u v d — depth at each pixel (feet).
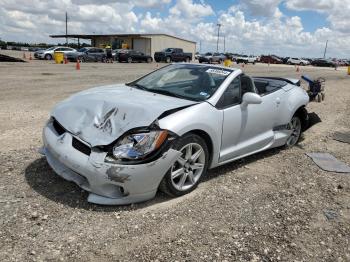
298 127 21.50
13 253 9.70
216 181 15.55
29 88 40.01
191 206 13.05
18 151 17.15
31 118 24.56
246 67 133.39
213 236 11.28
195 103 14.10
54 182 13.88
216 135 14.53
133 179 11.86
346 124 29.01
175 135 12.57
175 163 13.16
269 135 18.44
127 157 11.75
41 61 106.73
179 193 13.56
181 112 13.30
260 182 15.87
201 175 14.34
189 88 15.53
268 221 12.47
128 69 82.53
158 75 17.33
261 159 19.03
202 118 13.71
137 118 12.45
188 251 10.43
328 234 11.96
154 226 11.55
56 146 12.72
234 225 12.02
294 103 19.89
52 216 11.57
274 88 19.42
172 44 199.21
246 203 13.67
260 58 231.30
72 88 41.81
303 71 117.70
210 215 12.54
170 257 10.09
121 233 11.03
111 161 11.69
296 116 21.11
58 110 14.11
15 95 34.53
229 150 15.79
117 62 127.65
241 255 10.44
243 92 16.51
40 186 13.48
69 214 11.77
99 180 11.81
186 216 12.32
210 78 15.97
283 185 15.74
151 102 13.61
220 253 10.45
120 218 11.82
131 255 10.06
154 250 10.36
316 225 12.47
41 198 12.60
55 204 12.28
